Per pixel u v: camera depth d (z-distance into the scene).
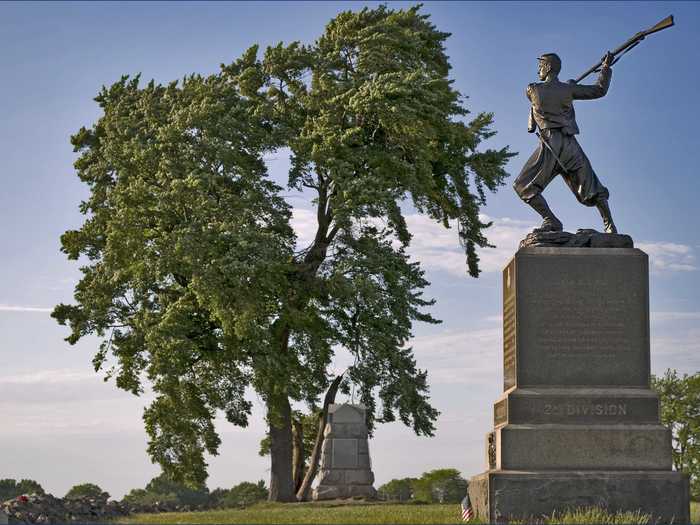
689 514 19.69
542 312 21.00
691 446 42.88
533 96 22.56
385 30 41.06
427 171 40.16
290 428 42.41
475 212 44.69
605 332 20.94
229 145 38.94
